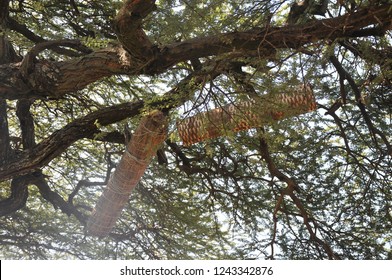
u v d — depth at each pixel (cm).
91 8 1333
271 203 1484
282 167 1480
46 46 1009
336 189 1454
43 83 1002
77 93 1430
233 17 948
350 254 1405
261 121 921
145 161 1038
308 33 891
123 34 873
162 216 1533
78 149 1562
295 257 1400
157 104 981
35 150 1165
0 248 1591
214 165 1432
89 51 1101
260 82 916
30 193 1616
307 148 1445
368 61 902
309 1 977
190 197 1540
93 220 1203
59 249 1524
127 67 959
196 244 1520
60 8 1326
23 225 1562
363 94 1123
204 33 945
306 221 1314
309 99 911
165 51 923
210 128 948
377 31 893
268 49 905
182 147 1470
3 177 1161
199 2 927
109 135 1194
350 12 859
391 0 855
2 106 1171
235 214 1488
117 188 1105
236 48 905
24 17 1334
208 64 925
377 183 1427
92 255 1527
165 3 1051
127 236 1525
